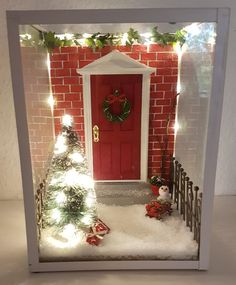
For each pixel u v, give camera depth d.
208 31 1.22
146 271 1.36
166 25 1.37
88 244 1.39
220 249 1.50
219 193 2.10
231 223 1.74
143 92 1.87
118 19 1.07
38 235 1.37
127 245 1.39
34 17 1.05
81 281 1.30
